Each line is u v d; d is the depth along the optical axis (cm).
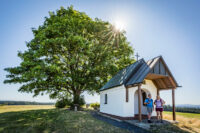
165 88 1120
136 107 1343
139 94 865
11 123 756
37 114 1155
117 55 2414
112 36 2284
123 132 613
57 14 2198
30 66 1758
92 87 2109
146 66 1014
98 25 2147
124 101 1009
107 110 1320
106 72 2205
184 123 864
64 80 1716
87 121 876
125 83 1054
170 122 887
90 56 1939
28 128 638
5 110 1571
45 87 1983
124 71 1386
